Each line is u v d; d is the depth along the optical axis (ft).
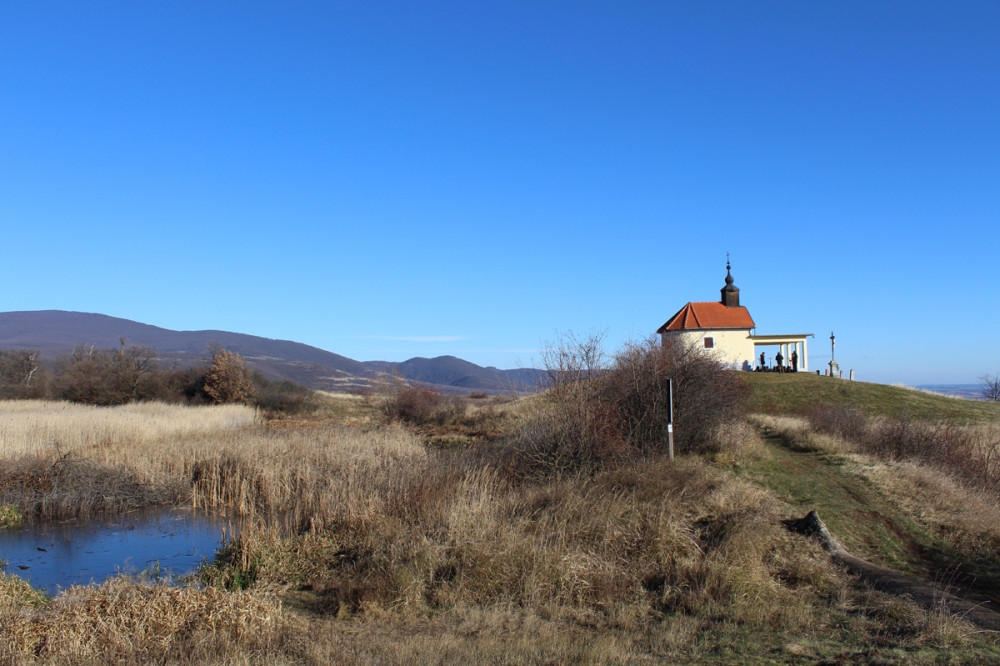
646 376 63.16
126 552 47.34
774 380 145.38
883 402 125.80
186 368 214.90
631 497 41.57
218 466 69.15
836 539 39.17
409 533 37.40
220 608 26.91
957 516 44.47
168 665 22.98
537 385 62.85
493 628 26.91
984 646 22.95
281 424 132.98
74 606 26.16
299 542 39.73
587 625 27.50
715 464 57.98
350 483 53.42
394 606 29.86
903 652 22.45
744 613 27.32
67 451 75.87
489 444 78.84
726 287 188.65
